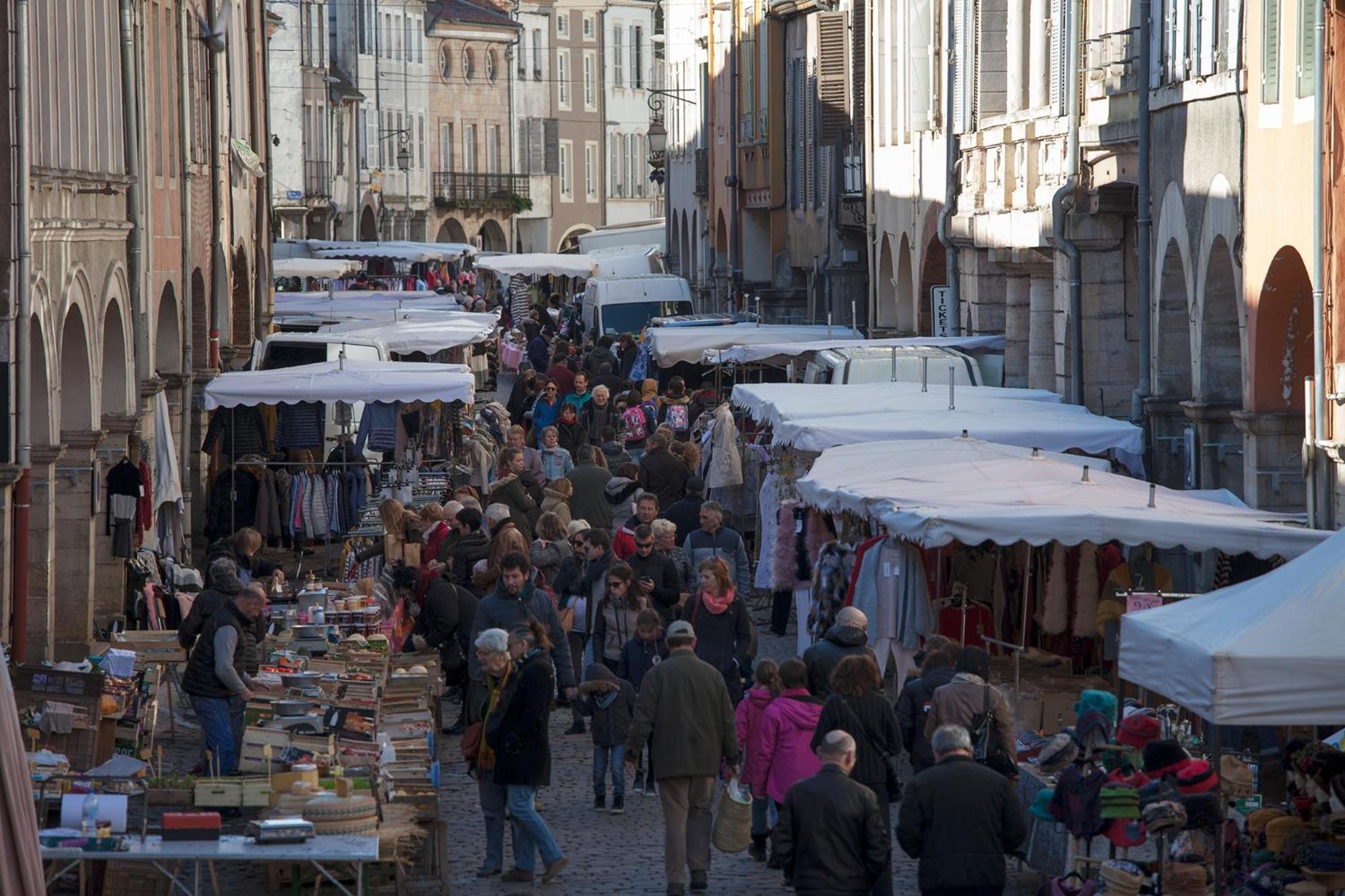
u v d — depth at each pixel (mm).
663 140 145625
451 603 37188
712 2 125562
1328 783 24484
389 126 189125
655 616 32469
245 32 82750
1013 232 57438
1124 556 34375
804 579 41750
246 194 79562
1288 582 23234
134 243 47906
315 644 36312
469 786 34125
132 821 24609
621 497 53312
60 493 43188
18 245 35500
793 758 27391
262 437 58938
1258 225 39344
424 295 93875
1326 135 34562
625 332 102188
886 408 45719
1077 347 51656
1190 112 43719
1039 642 35719
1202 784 24000
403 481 56000
